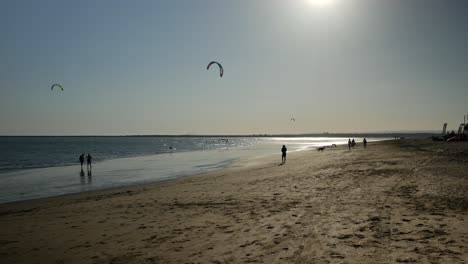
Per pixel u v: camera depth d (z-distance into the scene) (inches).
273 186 549.6
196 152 2456.9
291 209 363.3
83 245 275.7
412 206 346.9
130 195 559.8
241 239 265.1
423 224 278.4
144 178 896.9
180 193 540.7
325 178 608.1
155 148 3341.5
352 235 258.4
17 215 438.6
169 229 310.3
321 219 312.5
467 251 213.3
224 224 316.5
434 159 845.2
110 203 483.8
